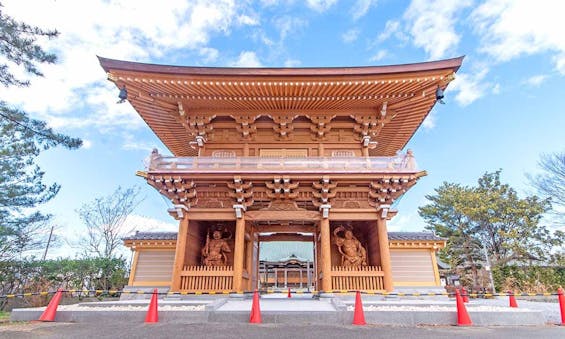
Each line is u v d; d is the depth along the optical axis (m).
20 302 20.00
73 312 9.27
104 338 6.94
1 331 7.66
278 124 15.74
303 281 46.56
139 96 14.15
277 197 14.27
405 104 15.07
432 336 7.32
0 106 15.90
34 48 13.31
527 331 8.01
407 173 13.48
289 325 8.55
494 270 36.22
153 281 17.58
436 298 16.09
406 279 17.48
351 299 12.65
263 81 13.37
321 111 15.55
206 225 16.36
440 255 42.44
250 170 13.62
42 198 21.05
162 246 18.27
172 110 15.27
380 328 8.29
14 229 21.16
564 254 35.25
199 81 13.31
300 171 13.52
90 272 23.48
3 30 12.55
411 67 12.98
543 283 32.72
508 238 37.56
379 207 14.05
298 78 13.28
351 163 14.22
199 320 9.16
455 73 13.10
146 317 9.02
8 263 20.56
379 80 13.31
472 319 9.09
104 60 12.69
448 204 44.22
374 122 15.42
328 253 13.57
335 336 7.21
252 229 16.83
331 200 14.41
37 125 16.03
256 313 9.01
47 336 7.15
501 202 39.62
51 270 22.19
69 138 16.77
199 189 14.45
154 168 13.91
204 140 15.70
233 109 15.48
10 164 20.42
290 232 17.69
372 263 14.94
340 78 13.26
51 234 29.66
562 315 9.42
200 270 13.48
